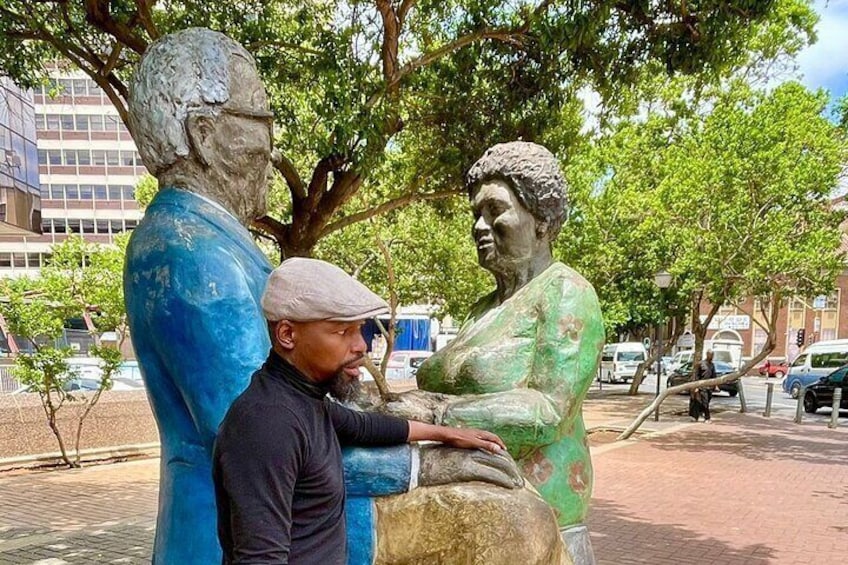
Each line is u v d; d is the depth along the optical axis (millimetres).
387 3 5230
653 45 5449
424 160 7449
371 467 1409
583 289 1854
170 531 1465
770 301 15102
